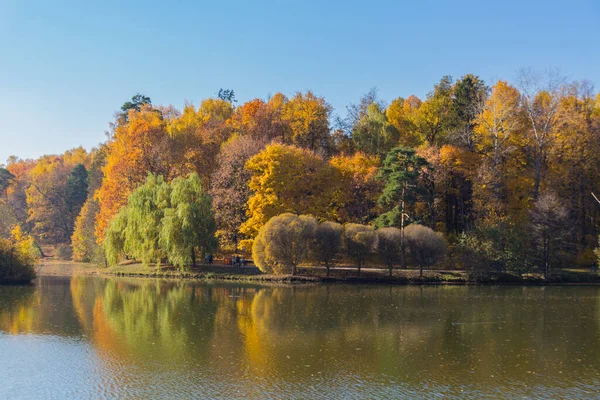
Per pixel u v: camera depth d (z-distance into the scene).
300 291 55.53
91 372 27.19
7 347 31.83
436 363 29.00
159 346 32.16
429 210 76.75
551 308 45.69
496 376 26.84
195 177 70.56
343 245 64.81
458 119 85.56
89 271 78.19
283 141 92.25
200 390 24.62
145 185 72.88
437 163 75.00
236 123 100.50
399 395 24.16
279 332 36.00
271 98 114.88
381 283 62.50
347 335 35.28
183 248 67.50
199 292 54.69
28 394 24.17
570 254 72.25
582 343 33.47
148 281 64.81
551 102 73.12
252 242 70.56
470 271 63.78
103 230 81.56
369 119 91.75
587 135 74.25
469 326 38.22
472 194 74.69
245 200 75.81
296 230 63.47
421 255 64.81
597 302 49.06
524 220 68.19
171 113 111.81
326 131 95.06
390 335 35.34
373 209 76.06
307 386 25.25
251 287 58.81
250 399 23.52
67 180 129.50
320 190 76.88
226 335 35.03
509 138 76.62
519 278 63.78
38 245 114.56
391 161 68.00
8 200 135.25
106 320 39.72
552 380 26.30
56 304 46.75
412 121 95.38
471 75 89.75
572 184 75.50
